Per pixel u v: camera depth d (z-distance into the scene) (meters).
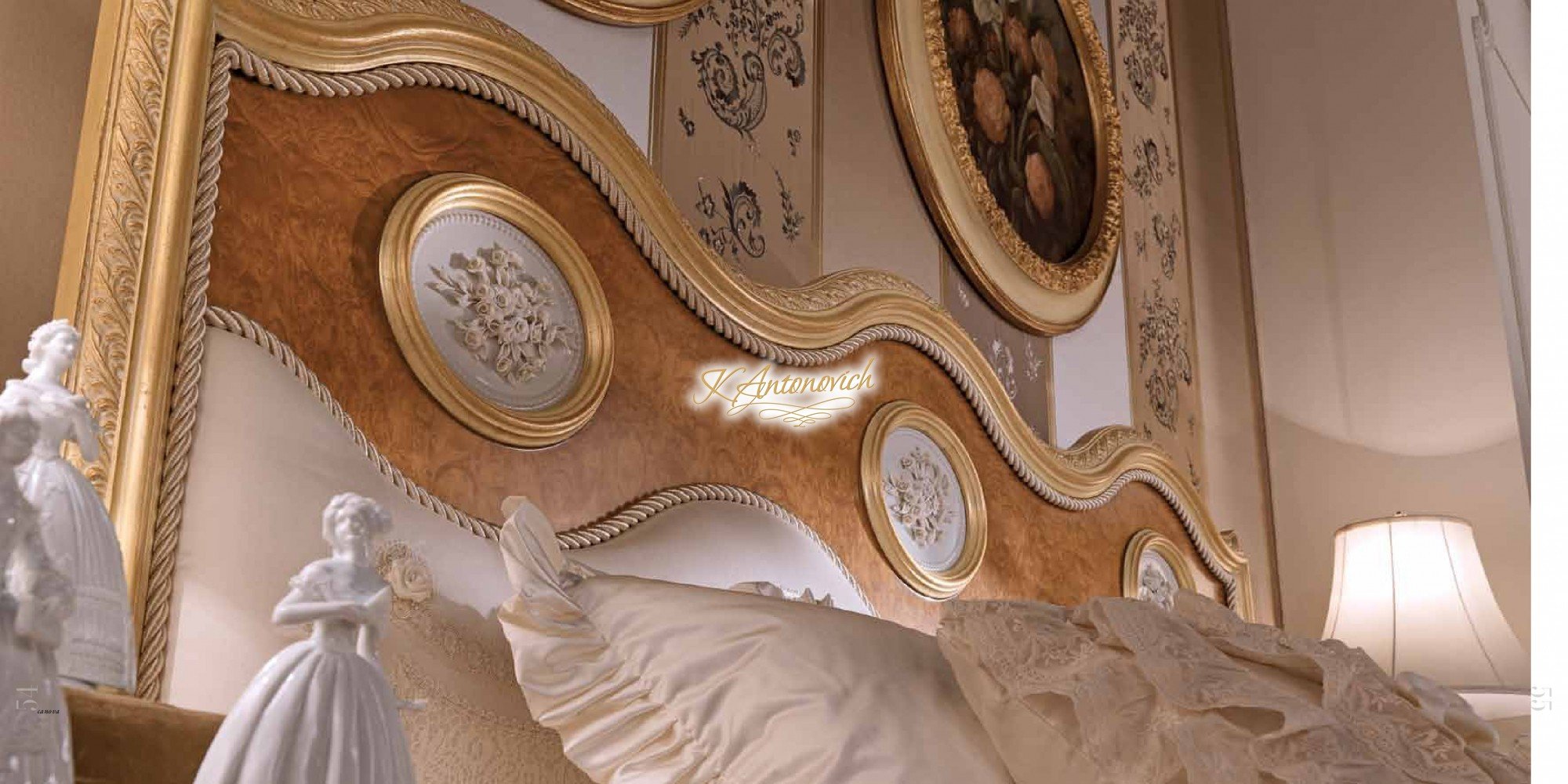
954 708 1.08
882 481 1.87
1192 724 0.96
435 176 1.30
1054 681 1.02
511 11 1.53
